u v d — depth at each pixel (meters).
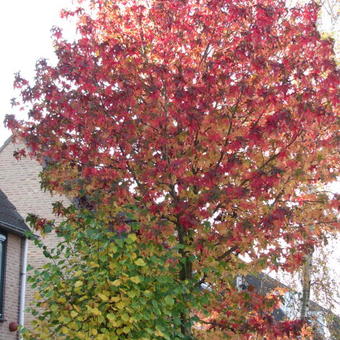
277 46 9.55
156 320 8.36
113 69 9.70
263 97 9.14
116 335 8.07
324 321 18.59
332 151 9.52
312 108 8.96
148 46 10.15
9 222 16.73
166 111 9.44
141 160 9.59
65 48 10.18
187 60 9.95
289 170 9.15
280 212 8.93
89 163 9.54
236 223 9.36
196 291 9.30
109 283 8.13
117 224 8.67
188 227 9.31
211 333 9.71
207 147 9.30
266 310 9.97
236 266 9.81
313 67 9.30
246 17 9.71
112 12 10.39
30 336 8.48
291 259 9.74
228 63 9.42
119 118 9.55
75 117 9.62
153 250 8.68
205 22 9.80
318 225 9.67
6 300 16.72
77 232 8.92
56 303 8.41
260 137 8.96
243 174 9.32
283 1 9.79
